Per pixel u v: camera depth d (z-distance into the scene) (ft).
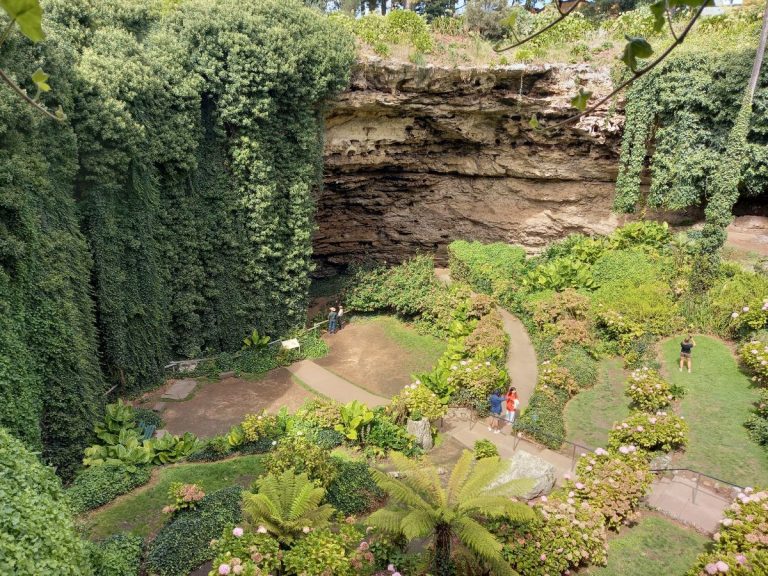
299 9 72.90
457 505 35.09
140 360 65.67
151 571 36.01
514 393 56.59
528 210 100.53
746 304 63.57
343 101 80.43
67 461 49.32
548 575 35.40
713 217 73.77
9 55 43.75
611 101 82.74
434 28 89.71
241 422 61.31
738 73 72.64
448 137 94.79
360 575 35.55
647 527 40.68
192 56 66.03
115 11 63.36
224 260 74.59
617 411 57.36
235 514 40.98
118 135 56.29
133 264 62.75
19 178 43.65
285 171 76.23
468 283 93.50
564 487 43.80
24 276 44.96
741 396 54.65
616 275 78.64
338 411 57.67
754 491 41.45
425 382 63.36
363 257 114.01
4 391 42.27
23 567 25.21
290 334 81.10
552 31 87.61
